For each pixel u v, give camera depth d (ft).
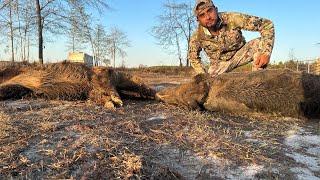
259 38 6.08
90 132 3.71
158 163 3.08
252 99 4.98
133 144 3.47
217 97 5.18
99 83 5.50
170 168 3.05
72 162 3.00
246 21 5.84
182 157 3.33
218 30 6.00
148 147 3.45
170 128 4.07
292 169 3.27
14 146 3.31
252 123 4.65
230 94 5.08
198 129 4.03
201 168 3.17
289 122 4.80
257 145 3.75
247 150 3.53
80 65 5.74
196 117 4.67
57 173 2.86
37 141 3.48
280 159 3.46
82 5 18.04
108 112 4.81
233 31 5.96
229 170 3.17
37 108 4.92
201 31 6.13
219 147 3.55
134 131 3.85
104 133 3.70
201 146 3.57
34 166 2.95
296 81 4.87
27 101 5.42
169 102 5.59
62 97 5.57
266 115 5.03
